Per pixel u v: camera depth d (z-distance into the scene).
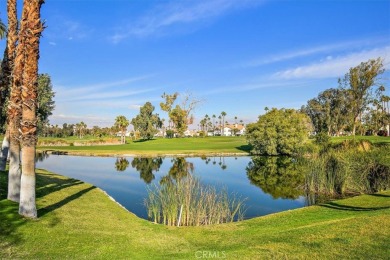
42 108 35.91
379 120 81.06
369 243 7.68
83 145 71.50
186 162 38.16
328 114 83.12
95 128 144.88
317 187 19.52
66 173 27.86
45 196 13.68
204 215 12.62
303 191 20.12
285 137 46.16
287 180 24.86
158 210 13.39
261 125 48.16
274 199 18.14
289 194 19.45
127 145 70.19
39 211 10.88
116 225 10.61
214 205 13.92
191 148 58.97
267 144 47.44
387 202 13.16
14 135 11.52
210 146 64.81
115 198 17.86
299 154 40.31
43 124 38.41
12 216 9.62
